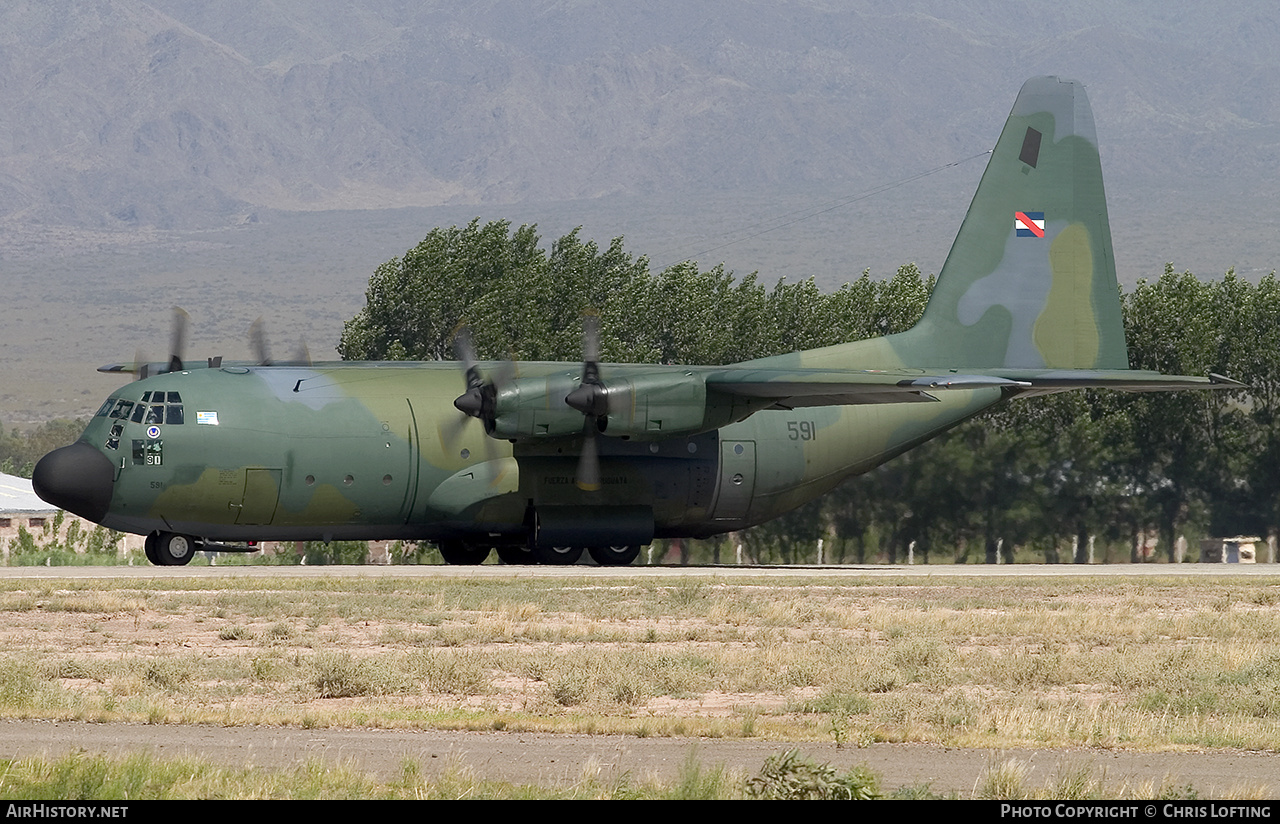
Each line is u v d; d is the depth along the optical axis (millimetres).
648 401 139375
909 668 80875
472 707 66875
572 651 87312
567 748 54969
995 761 53719
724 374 143375
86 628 94750
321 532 143875
